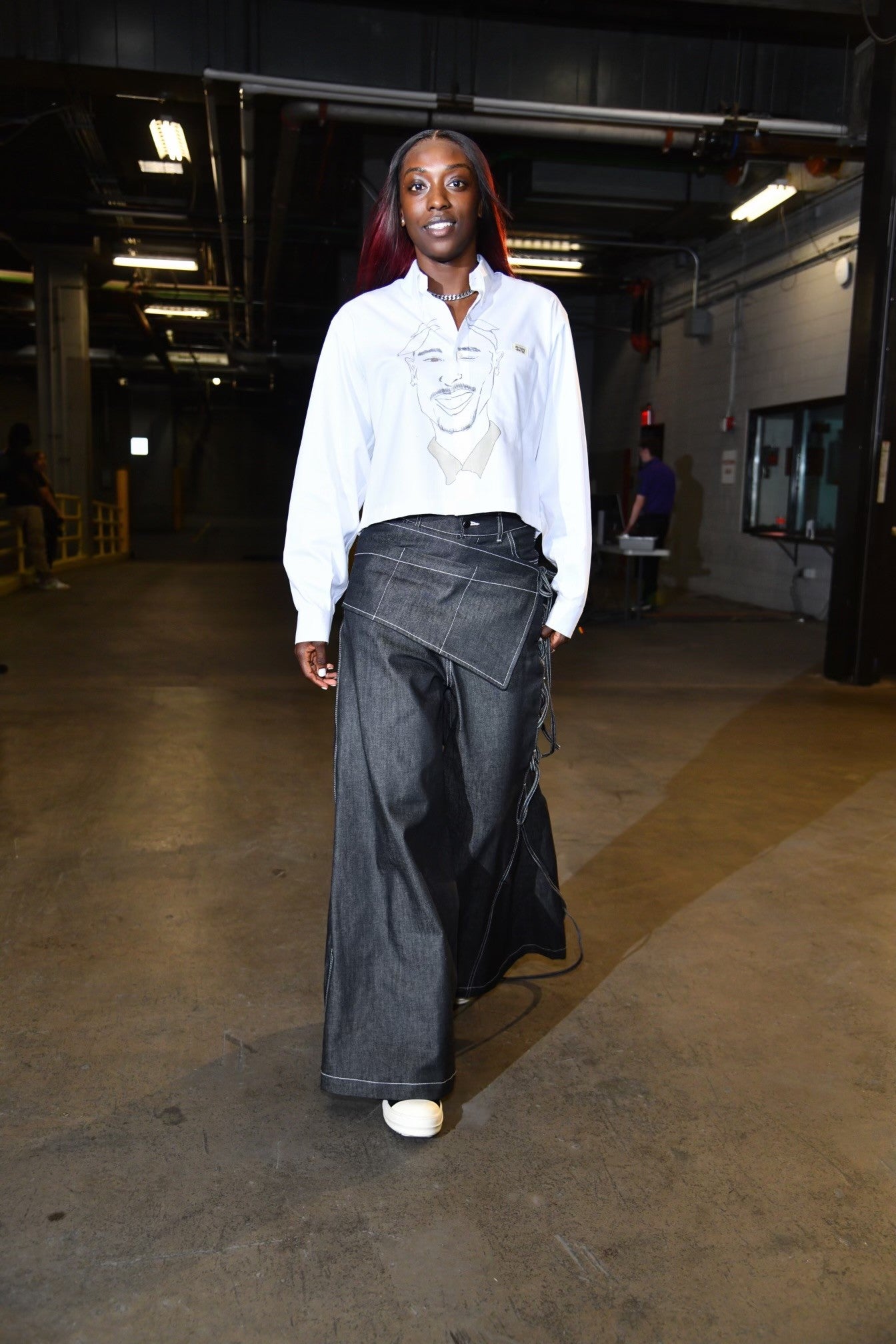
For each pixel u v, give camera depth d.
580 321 15.13
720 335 11.12
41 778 3.50
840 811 3.27
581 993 2.05
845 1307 1.24
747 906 2.50
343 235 11.64
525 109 6.82
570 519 1.69
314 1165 1.51
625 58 7.02
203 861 2.73
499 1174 1.49
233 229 12.05
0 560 13.39
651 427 12.63
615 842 2.94
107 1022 1.90
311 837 2.93
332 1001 1.59
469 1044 1.86
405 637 1.56
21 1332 1.19
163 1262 1.30
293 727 4.31
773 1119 1.64
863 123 6.90
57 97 9.29
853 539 5.41
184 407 26.91
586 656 6.39
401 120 7.00
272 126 9.75
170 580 11.48
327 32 6.80
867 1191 1.46
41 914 2.38
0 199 11.89
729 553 10.90
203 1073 1.74
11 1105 1.64
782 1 6.11
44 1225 1.37
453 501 1.56
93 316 17.97
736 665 6.10
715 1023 1.94
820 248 9.10
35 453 10.20
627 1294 1.26
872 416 5.29
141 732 4.18
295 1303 1.24
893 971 2.16
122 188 11.91
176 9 6.70
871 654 5.44
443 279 1.60
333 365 1.62
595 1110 1.66
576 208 10.10
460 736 1.64
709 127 6.94
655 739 4.20
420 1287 1.27
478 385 1.57
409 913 1.56
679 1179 1.49
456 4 6.81
